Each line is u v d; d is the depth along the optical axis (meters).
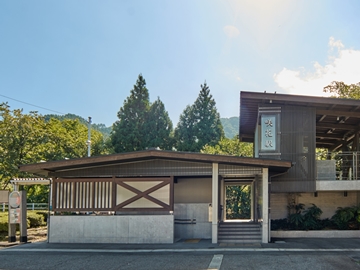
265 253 11.87
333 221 16.80
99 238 14.99
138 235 14.78
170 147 42.34
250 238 15.10
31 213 22.80
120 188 15.23
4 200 16.08
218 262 10.55
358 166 18.02
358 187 15.80
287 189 16.17
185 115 44.91
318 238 15.54
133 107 42.06
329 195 17.50
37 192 34.78
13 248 13.94
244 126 23.05
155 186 15.00
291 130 16.53
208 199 17.03
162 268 10.01
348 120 18.59
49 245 14.52
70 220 15.27
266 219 14.41
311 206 17.47
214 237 14.38
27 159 23.12
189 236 16.48
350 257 11.07
